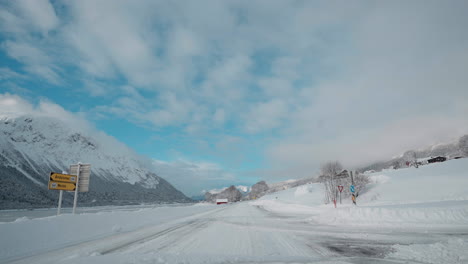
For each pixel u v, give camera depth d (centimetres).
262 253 583
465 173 3788
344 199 4112
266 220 1505
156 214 1642
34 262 489
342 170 4219
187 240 761
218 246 666
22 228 668
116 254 539
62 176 1162
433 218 1162
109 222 1070
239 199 18775
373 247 656
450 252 548
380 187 4222
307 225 1202
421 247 614
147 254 533
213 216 1873
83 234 851
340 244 705
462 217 1129
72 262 446
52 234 738
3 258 521
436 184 3522
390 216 1248
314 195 6100
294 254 574
